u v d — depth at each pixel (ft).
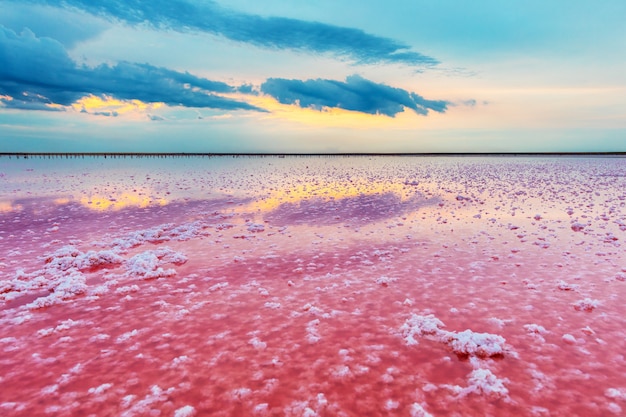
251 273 24.52
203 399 12.01
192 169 151.02
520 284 21.97
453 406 11.59
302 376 13.19
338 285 22.18
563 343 15.28
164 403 11.84
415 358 14.33
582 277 23.00
